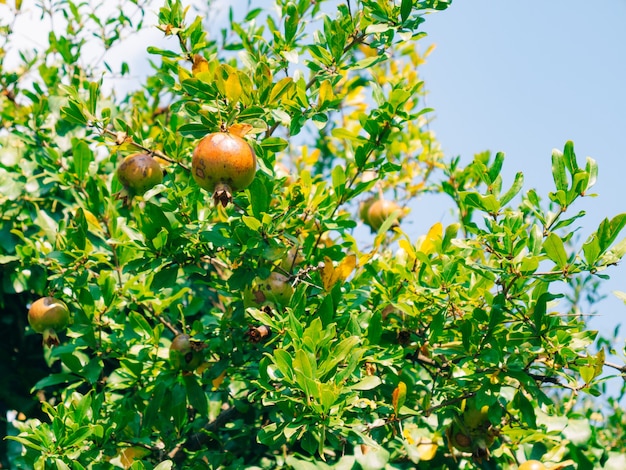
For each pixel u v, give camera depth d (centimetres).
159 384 198
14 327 256
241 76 179
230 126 179
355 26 195
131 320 202
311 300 196
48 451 186
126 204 190
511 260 181
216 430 211
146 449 202
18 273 233
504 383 187
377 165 198
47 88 259
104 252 215
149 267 190
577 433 208
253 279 188
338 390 172
